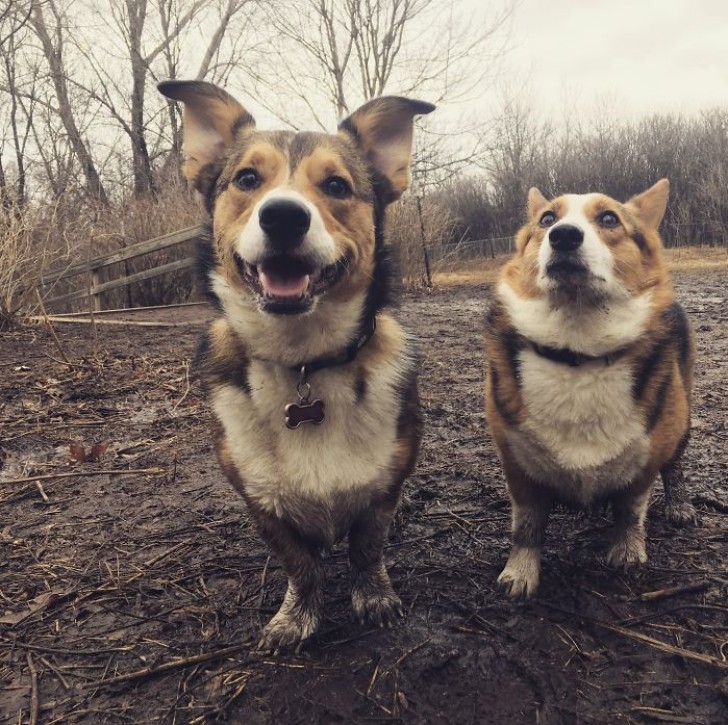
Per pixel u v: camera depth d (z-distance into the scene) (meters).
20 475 1.12
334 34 5.97
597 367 0.75
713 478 1.04
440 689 0.65
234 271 0.72
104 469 1.14
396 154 0.84
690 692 0.63
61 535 0.93
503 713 0.62
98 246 3.15
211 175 0.81
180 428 1.33
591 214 0.81
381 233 0.80
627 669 0.66
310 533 0.72
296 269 0.68
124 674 0.68
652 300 0.79
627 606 0.75
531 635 0.71
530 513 0.80
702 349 1.91
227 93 0.82
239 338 0.73
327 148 0.77
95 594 0.80
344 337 0.71
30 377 1.64
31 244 2.39
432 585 0.80
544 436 0.77
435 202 5.18
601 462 0.76
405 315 2.93
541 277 0.77
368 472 0.71
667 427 0.77
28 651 0.71
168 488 1.07
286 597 0.74
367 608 0.75
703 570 0.81
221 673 0.68
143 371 1.71
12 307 2.27
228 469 0.73
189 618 0.76
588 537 0.90
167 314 2.80
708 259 5.14
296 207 0.65
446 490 1.04
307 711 0.63
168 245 2.79
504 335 0.82
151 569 0.85
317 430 0.70
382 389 0.72
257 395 0.71
